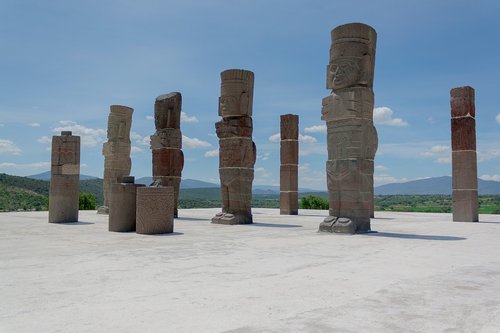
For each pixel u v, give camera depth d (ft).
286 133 95.20
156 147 77.82
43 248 35.40
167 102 76.84
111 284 21.65
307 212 103.30
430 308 17.26
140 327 14.87
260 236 45.39
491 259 29.55
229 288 20.71
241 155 63.93
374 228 55.67
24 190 187.73
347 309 17.08
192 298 18.80
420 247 36.22
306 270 25.39
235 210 63.77
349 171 49.37
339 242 39.93
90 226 57.82
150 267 26.43
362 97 49.14
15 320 15.65
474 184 70.74
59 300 18.48
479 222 68.28
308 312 16.69
